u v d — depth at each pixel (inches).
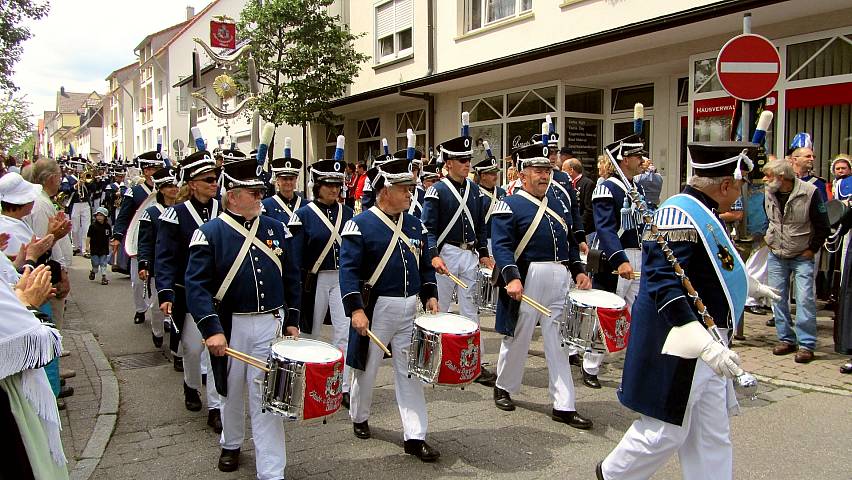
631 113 497.4
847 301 254.7
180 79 1519.4
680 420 129.5
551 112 505.0
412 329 192.2
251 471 180.9
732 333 135.6
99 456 190.1
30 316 114.9
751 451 187.0
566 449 192.7
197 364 228.1
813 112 353.4
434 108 638.5
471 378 181.0
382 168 191.9
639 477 138.9
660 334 133.4
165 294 214.4
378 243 191.0
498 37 556.1
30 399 116.2
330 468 181.8
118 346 325.4
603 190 233.8
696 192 136.0
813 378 249.9
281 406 156.6
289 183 272.2
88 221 673.6
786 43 358.9
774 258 278.8
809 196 267.3
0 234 158.9
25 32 858.1
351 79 735.1
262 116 693.3
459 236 269.7
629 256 245.0
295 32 685.9
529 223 215.5
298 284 188.9
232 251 172.1
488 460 185.5
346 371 236.8
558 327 214.5
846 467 176.7
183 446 199.2
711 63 394.6
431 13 628.7
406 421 189.3
